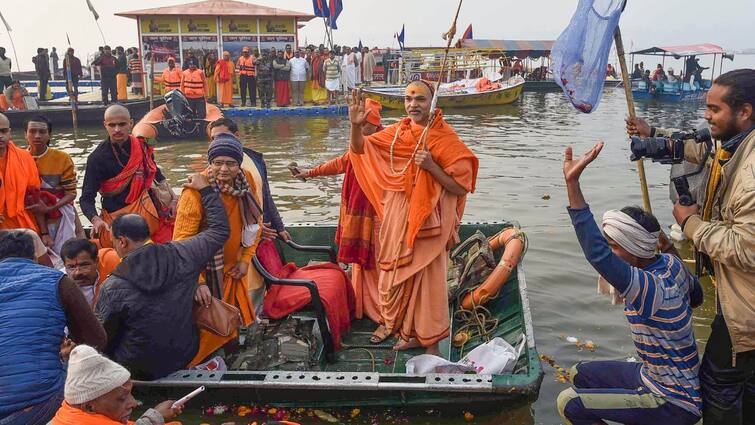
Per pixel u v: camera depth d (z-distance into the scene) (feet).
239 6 82.12
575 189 10.42
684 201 10.84
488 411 13.78
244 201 15.30
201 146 50.47
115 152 18.43
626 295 10.51
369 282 18.15
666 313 10.49
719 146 11.02
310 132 60.03
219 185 14.78
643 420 11.05
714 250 10.05
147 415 10.57
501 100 87.61
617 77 121.80
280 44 82.69
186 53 79.61
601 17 12.34
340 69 81.82
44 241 18.51
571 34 12.59
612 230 10.78
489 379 13.34
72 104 63.16
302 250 18.40
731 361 10.55
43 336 11.55
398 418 13.84
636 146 11.74
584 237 10.37
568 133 60.44
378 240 17.72
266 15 80.23
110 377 9.66
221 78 74.64
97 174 18.45
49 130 18.62
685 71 111.04
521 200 32.32
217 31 80.69
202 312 14.30
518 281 17.79
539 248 24.66
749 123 10.23
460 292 18.80
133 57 77.46
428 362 14.52
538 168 41.04
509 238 18.99
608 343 17.16
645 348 10.81
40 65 74.23
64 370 12.07
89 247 14.47
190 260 13.82
